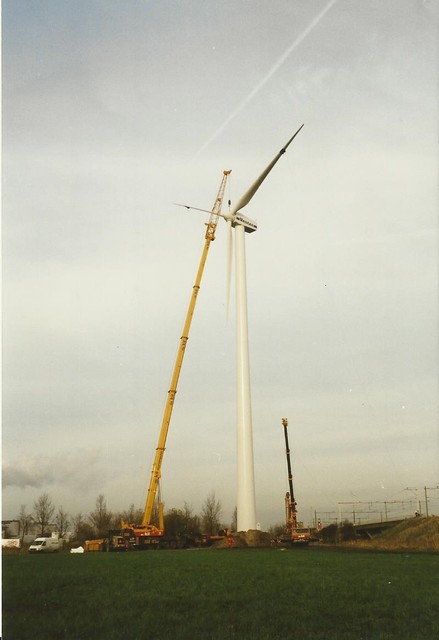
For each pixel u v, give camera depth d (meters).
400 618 14.38
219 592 18.75
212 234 80.88
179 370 73.25
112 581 21.97
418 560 34.66
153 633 12.47
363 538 102.69
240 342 69.81
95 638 12.02
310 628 13.20
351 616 14.66
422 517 81.19
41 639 12.04
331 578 23.12
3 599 17.31
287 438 81.00
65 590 19.39
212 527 98.50
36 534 102.81
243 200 70.12
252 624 13.52
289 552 47.84
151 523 70.19
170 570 26.97
